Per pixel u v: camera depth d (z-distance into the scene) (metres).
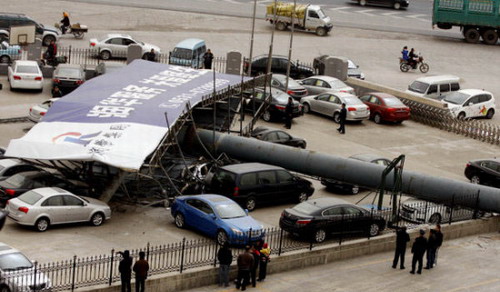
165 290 24.91
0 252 23.08
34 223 28.42
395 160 31.94
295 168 34.88
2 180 31.44
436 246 28.80
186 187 33.19
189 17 70.38
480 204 33.41
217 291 25.45
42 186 31.16
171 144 32.84
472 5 69.94
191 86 37.94
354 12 79.31
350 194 36.41
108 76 39.59
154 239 28.94
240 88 38.72
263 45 63.25
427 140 46.81
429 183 33.47
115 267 25.31
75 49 55.94
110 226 29.97
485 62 65.75
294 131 45.16
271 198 33.28
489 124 48.44
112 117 33.34
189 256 26.69
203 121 39.22
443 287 27.12
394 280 27.59
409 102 51.19
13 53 50.62
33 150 31.30
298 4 72.88
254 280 26.03
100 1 73.19
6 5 67.50
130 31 63.56
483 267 29.56
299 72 55.06
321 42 66.50
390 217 32.53
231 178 32.47
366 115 48.16
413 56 61.38
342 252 29.61
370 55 64.75
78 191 32.19
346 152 42.34
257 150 35.25
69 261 25.83
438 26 72.38
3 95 45.91
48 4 69.81
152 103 34.94
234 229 28.30
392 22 76.94
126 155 30.59
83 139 31.64
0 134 39.31
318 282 26.97
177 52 53.34
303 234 29.31
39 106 40.66
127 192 32.41
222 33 65.81
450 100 51.38
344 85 51.38
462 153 44.81
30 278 22.25
